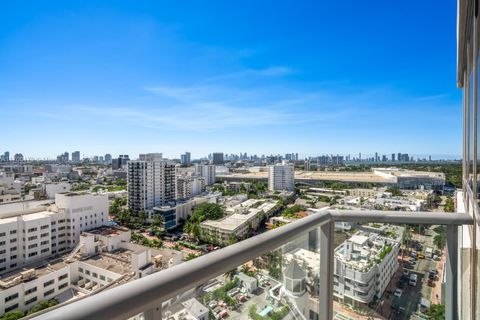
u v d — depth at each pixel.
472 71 1.65
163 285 0.53
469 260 1.24
